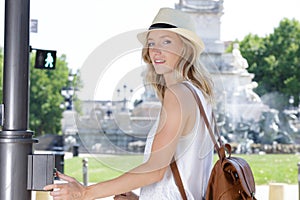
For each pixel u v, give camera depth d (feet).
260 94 93.71
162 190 10.11
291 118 74.38
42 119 90.12
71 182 10.22
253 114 71.61
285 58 97.76
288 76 96.22
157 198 10.12
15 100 11.22
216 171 10.19
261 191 49.73
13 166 10.98
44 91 90.58
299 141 71.87
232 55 75.10
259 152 69.72
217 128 10.50
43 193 27.07
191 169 10.18
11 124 11.19
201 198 10.38
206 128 10.20
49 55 25.68
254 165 64.59
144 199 10.25
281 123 73.36
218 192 10.08
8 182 10.96
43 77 90.22
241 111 71.31
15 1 11.27
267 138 70.90
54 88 90.84
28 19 11.42
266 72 96.89
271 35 100.37
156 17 9.99
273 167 63.57
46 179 10.99
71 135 63.46
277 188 35.42
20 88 11.27
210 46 75.56
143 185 9.84
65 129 63.72
